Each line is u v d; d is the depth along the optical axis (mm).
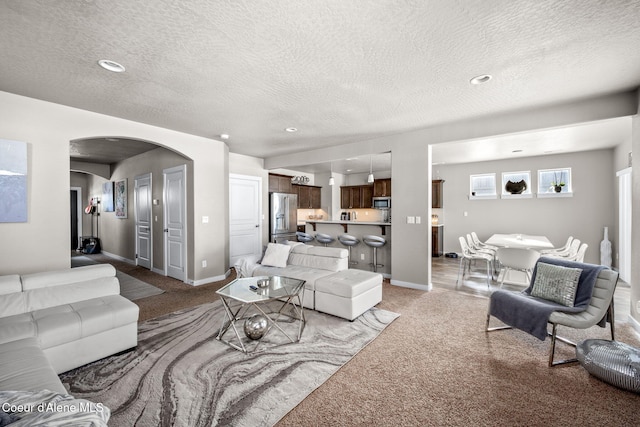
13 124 2881
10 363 1572
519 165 6816
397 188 4547
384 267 5238
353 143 5055
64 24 1784
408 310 3449
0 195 2777
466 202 7539
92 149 5531
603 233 5914
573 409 1749
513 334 2793
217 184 4895
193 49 2090
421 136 4281
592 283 2438
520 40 1996
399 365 2244
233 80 2598
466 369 2189
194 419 1655
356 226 5574
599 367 1990
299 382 2010
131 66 2334
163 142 4141
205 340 2648
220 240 4965
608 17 1745
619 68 2400
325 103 3166
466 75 2520
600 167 5945
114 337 2320
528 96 2990
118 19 1743
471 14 1721
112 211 7121
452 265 6344
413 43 2031
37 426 1035
